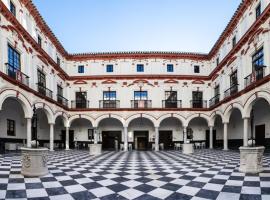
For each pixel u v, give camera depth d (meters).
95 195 4.99
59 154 15.52
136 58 23.59
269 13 12.56
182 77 23.30
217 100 21.53
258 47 14.02
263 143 16.47
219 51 21.55
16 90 13.09
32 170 6.77
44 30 18.34
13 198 4.70
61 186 5.71
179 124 24.36
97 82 23.53
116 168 8.68
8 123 16.08
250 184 5.88
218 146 24.73
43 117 22.00
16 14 13.99
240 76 16.62
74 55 23.78
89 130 24.62
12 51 13.47
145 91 23.33
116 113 22.17
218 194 5.07
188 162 10.65
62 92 22.70
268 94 12.50
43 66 18.08
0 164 9.10
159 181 6.36
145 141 24.23
